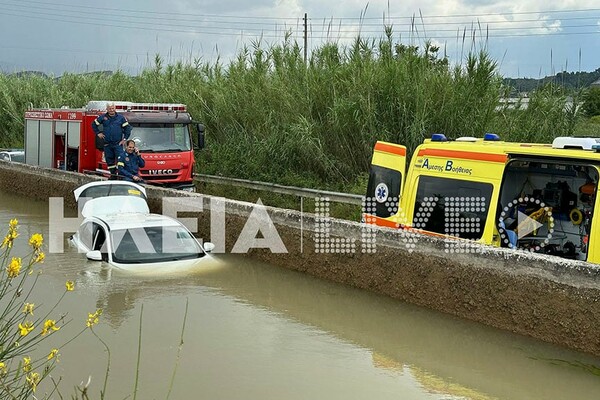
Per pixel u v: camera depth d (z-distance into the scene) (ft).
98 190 44.14
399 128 47.37
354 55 52.21
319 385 20.62
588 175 25.26
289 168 52.54
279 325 26.25
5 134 95.45
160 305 27.58
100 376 20.75
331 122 49.55
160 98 69.82
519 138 44.01
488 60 46.62
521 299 24.47
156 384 20.25
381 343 24.67
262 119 57.16
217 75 66.39
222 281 31.07
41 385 20.04
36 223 46.09
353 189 45.75
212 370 21.50
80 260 33.73
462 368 22.31
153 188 46.16
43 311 26.40
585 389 20.68
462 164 27.84
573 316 22.89
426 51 49.60
